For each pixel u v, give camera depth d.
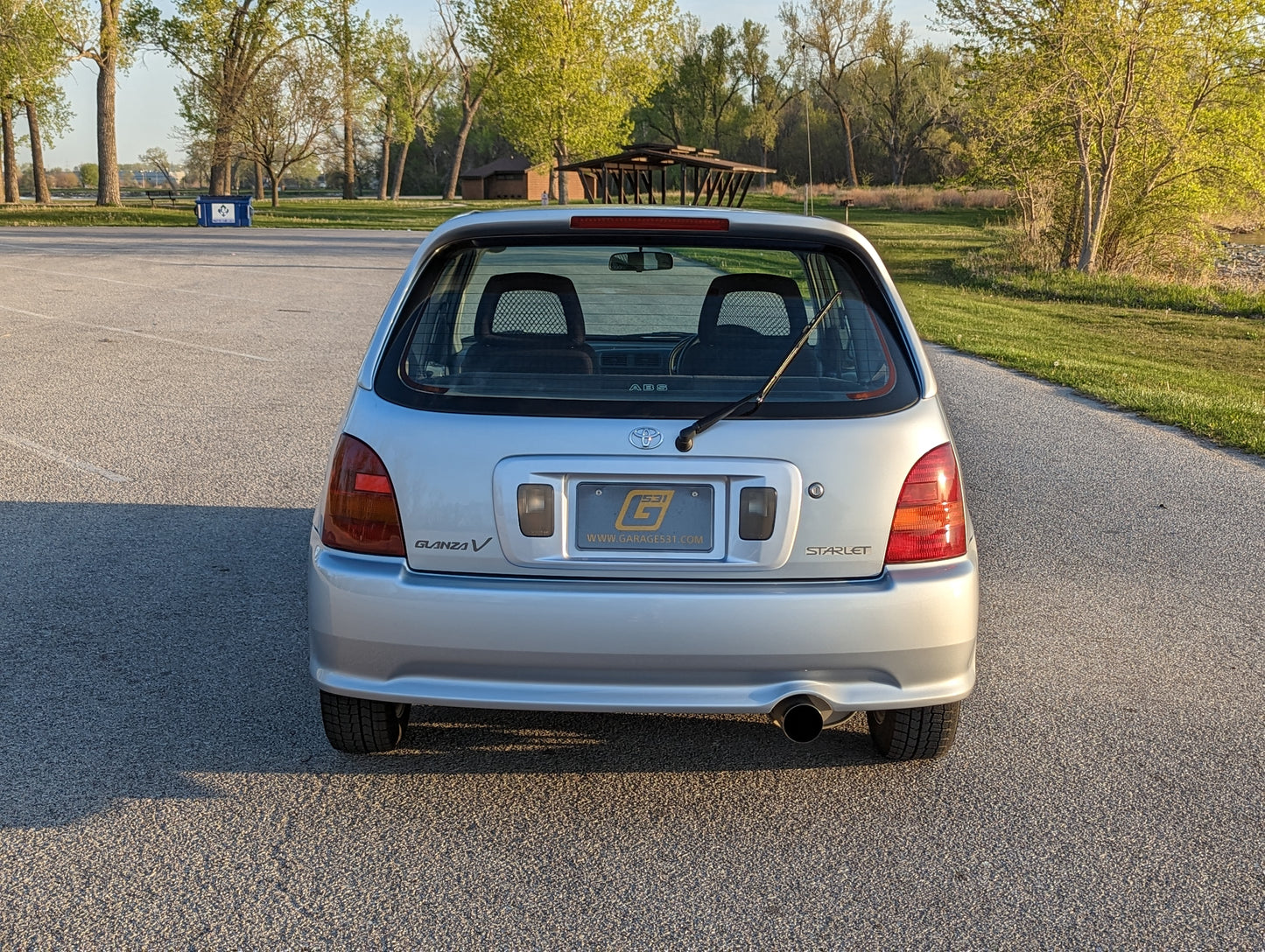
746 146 98.56
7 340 12.73
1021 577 5.54
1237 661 4.46
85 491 6.57
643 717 3.82
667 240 3.12
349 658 2.91
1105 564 5.77
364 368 3.03
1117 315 21.80
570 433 2.84
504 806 3.19
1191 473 7.86
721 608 2.81
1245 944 2.61
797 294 3.21
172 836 2.99
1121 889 2.83
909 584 2.88
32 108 63.56
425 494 2.86
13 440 7.85
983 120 28.83
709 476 2.84
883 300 3.12
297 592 4.93
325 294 18.86
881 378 3.01
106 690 3.90
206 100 61.06
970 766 3.51
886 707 2.93
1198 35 25.36
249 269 24.03
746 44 94.06
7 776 3.28
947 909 2.73
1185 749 3.66
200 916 2.64
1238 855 3.01
